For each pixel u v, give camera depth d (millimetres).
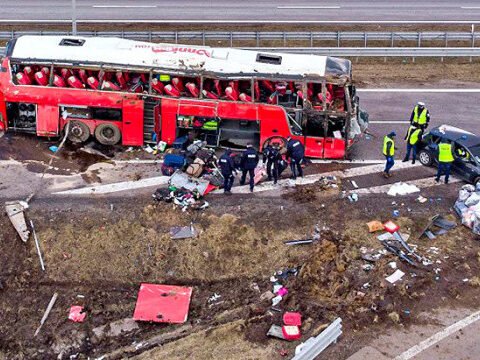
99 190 17281
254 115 18781
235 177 18141
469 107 23609
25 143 19531
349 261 14828
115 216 16156
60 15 31109
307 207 16844
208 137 19422
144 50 19547
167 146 19641
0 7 32094
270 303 13805
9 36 26641
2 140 19562
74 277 14656
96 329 13516
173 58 19281
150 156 19172
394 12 33188
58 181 17656
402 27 30609
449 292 13906
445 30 30312
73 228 15711
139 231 15703
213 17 31484
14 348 13055
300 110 18656
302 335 12750
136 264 14938
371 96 24391
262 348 12438
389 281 14094
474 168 17750
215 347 12523
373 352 12242
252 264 15047
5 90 19156
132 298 14266
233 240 15578
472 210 16125
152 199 16891
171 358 12281
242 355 12250
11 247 15180
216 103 18812
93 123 19406
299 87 19516
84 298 14203
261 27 30000
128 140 19453
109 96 18969
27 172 18016
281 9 33219
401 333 12773
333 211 16719
